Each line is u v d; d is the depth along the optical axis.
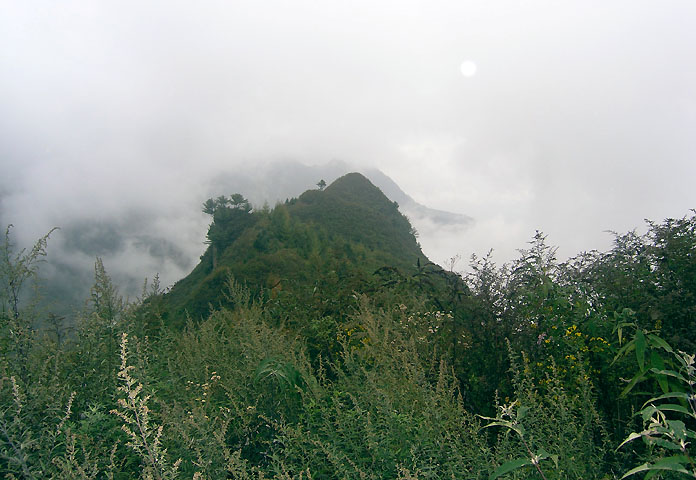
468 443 3.10
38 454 2.69
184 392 3.89
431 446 2.95
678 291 3.91
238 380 4.10
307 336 5.92
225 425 3.02
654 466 1.52
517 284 4.93
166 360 4.61
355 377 4.07
